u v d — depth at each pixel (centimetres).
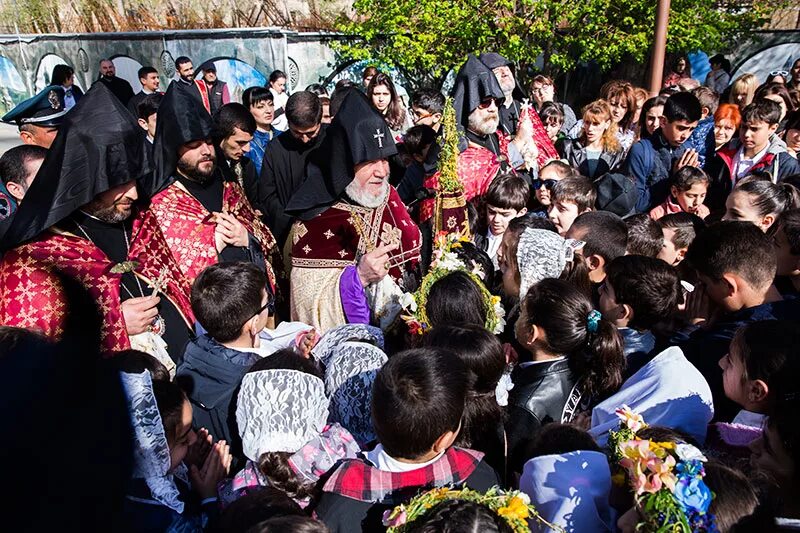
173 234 319
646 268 245
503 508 150
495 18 892
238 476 206
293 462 190
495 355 208
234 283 236
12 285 243
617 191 410
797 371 178
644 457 150
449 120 377
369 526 171
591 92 1045
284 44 973
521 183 381
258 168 602
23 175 351
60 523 97
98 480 105
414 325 289
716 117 521
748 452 201
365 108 328
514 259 278
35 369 108
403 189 475
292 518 151
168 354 304
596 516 168
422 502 154
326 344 259
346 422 229
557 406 225
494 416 211
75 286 244
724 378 203
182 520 175
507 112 622
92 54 1316
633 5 831
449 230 371
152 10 1284
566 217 359
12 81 1579
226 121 422
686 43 843
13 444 96
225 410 232
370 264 314
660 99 553
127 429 116
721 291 247
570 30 899
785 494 172
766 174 415
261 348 266
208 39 1056
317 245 343
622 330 248
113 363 125
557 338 225
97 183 256
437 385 168
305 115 459
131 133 265
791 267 267
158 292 304
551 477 173
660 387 211
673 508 139
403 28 925
